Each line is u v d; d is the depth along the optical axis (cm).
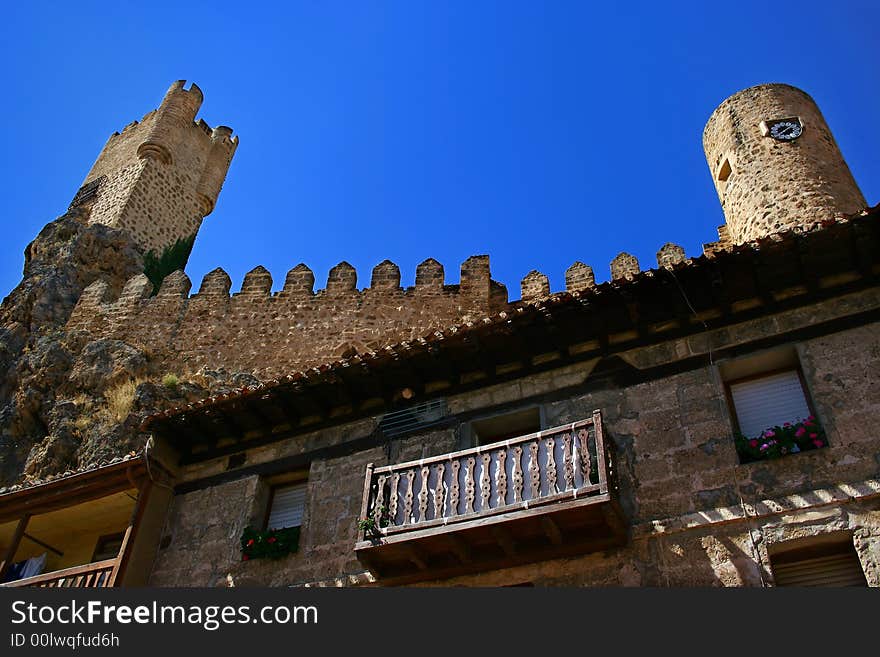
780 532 1116
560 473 1219
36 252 3984
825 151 2605
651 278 1337
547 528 1175
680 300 1360
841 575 1091
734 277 1329
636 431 1298
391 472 1320
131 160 4450
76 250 3809
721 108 2855
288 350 3128
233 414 1603
